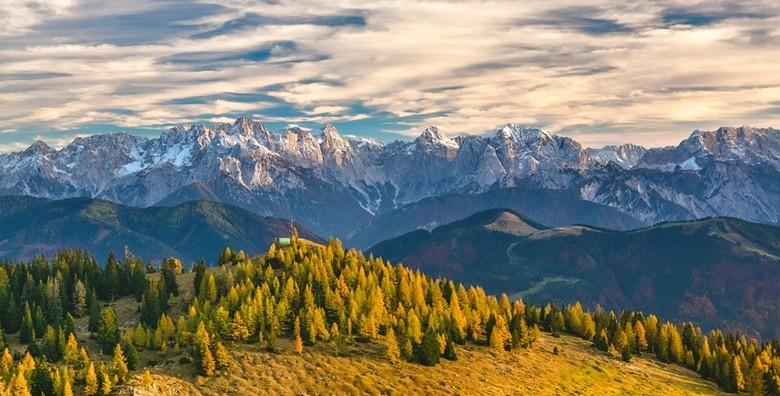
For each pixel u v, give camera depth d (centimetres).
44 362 16262
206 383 16212
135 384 15412
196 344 17250
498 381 18725
